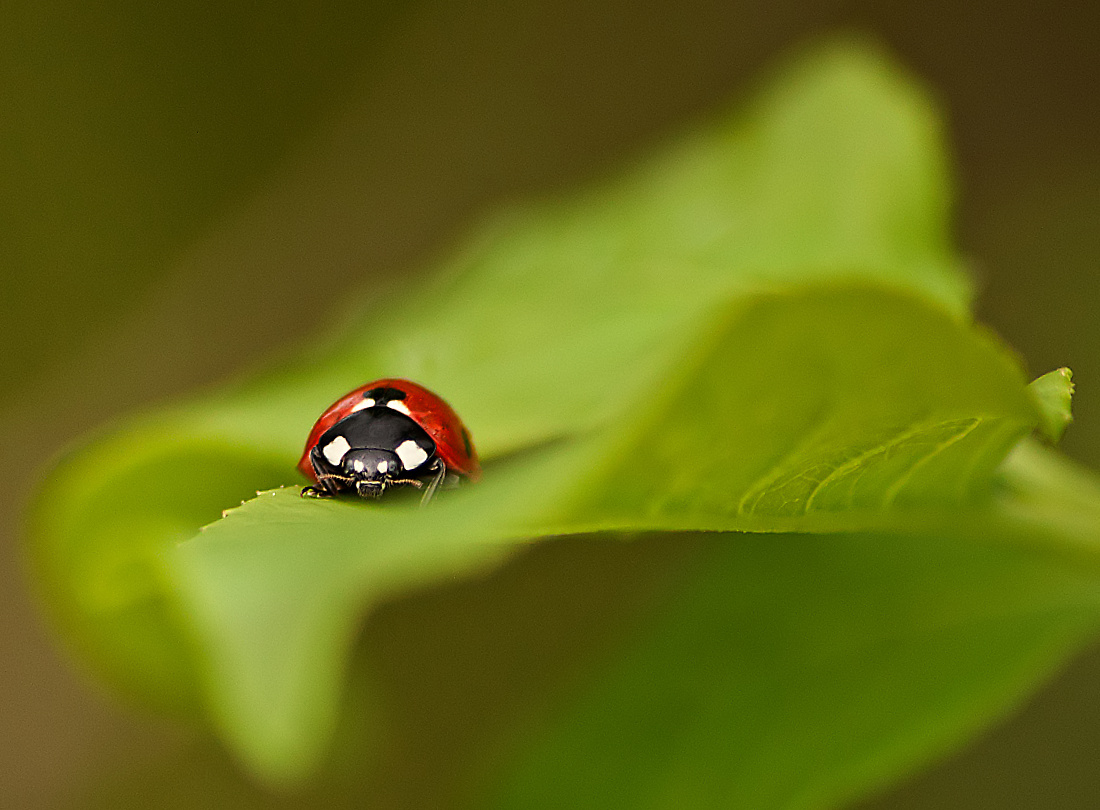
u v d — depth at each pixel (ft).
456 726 0.66
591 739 0.39
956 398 0.33
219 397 0.40
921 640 0.38
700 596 0.39
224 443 0.37
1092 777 0.60
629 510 0.33
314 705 0.28
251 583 0.29
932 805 0.61
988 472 0.35
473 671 0.66
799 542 0.39
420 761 0.65
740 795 0.38
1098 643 0.61
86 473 0.37
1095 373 0.65
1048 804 0.60
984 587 0.38
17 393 0.72
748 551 0.39
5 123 0.73
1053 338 0.68
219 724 0.39
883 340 0.32
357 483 0.38
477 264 0.41
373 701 0.65
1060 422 0.34
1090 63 0.73
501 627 0.67
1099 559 0.35
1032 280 0.70
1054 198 0.71
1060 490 0.36
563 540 0.66
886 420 0.33
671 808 0.38
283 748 0.29
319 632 0.29
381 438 0.38
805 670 0.39
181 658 0.38
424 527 0.30
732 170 0.41
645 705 0.39
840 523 0.34
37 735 0.65
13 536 0.69
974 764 0.61
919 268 0.40
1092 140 0.72
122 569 0.38
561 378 0.39
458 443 0.38
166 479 0.38
